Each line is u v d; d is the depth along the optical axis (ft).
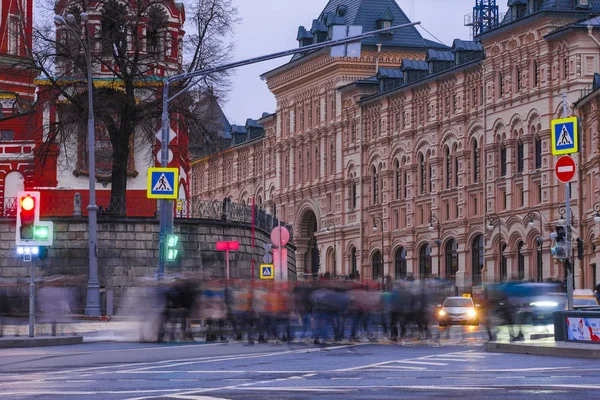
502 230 393.50
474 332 205.16
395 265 469.98
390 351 140.97
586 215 347.56
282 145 566.36
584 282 347.36
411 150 455.22
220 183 652.89
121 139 269.64
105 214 260.42
